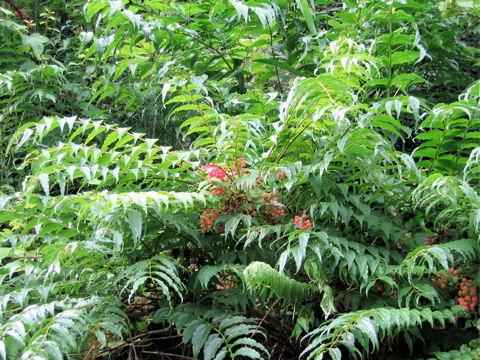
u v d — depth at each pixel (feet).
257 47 11.19
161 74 9.24
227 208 6.30
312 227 6.20
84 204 5.71
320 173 6.00
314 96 6.26
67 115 11.39
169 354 6.23
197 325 5.69
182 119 10.20
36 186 6.07
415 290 5.89
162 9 9.53
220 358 5.08
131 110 11.09
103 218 5.69
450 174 7.38
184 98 6.50
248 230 5.90
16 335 4.77
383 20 8.61
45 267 6.45
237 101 8.27
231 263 6.10
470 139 7.58
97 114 10.39
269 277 5.35
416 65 10.18
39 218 5.85
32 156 9.78
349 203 7.03
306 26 10.36
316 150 7.04
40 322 5.16
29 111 10.51
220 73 10.73
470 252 5.95
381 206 7.61
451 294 6.63
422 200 6.77
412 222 7.36
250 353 5.06
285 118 6.29
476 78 11.94
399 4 8.89
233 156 6.56
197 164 6.55
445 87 10.96
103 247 5.68
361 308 6.57
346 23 9.50
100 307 5.75
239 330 5.46
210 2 9.87
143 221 6.06
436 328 6.55
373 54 8.41
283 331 6.57
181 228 6.23
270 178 6.24
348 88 5.72
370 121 6.23
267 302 6.59
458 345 6.19
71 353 5.92
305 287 6.04
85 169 5.40
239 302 6.09
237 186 6.07
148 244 6.69
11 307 6.32
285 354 6.77
